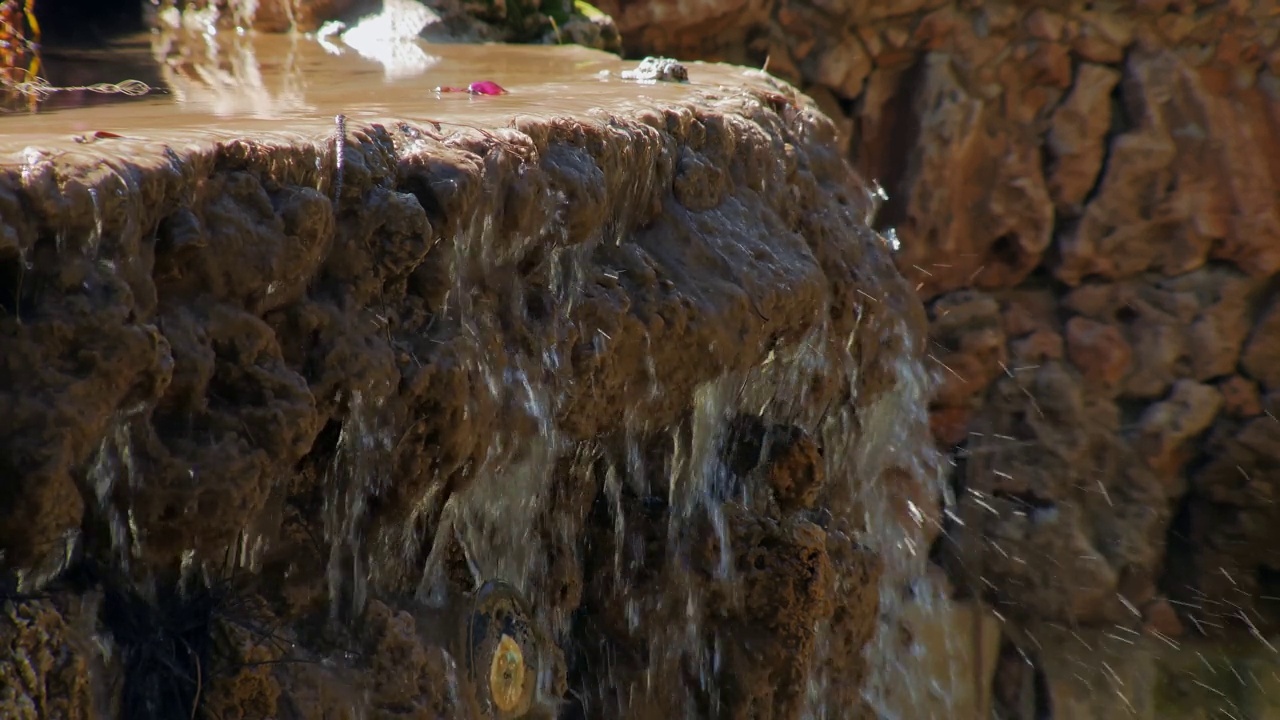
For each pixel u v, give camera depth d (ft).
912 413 30.71
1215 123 76.48
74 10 49.01
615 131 19.81
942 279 79.51
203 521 12.17
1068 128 77.30
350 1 49.11
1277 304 76.95
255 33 48.29
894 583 36.63
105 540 11.85
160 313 12.17
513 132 16.97
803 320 22.97
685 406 21.24
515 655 17.53
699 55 76.69
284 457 12.84
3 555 10.68
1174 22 76.33
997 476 78.28
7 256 10.43
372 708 14.39
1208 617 78.43
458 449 15.08
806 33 76.84
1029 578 77.20
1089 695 76.28
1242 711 76.64
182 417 12.28
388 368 14.19
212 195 12.78
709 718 22.48
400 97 24.64
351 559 14.89
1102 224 77.92
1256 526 77.61
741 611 22.65
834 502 28.09
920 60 78.02
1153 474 77.92
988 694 77.10
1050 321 79.61
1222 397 77.87
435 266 15.11
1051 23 76.13
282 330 13.65
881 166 79.77
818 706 25.67
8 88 25.88
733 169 23.75
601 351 18.52
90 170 11.12
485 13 49.65
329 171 14.24
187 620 12.65
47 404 10.60
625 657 21.74
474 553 17.66
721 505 23.12
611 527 21.67
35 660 10.75
